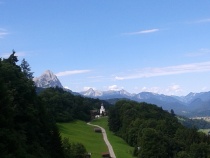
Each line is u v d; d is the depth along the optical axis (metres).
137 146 164.00
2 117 61.72
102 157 139.00
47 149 84.94
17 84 83.19
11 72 84.62
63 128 196.62
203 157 156.12
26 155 64.12
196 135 176.62
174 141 165.88
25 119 80.25
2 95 63.59
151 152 149.50
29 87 87.62
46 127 90.25
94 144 169.12
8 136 59.12
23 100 82.06
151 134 153.25
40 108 92.88
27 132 78.12
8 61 99.94
